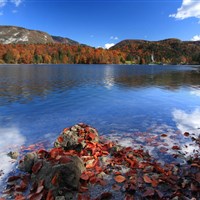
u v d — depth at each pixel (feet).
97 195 16.48
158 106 46.98
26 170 19.52
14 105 47.50
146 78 123.13
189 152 23.53
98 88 75.51
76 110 43.21
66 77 123.85
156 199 15.79
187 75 153.58
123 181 17.89
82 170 18.16
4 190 17.22
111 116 38.83
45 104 48.70
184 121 35.27
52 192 15.90
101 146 23.48
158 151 23.82
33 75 137.90
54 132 30.55
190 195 16.08
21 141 27.14
